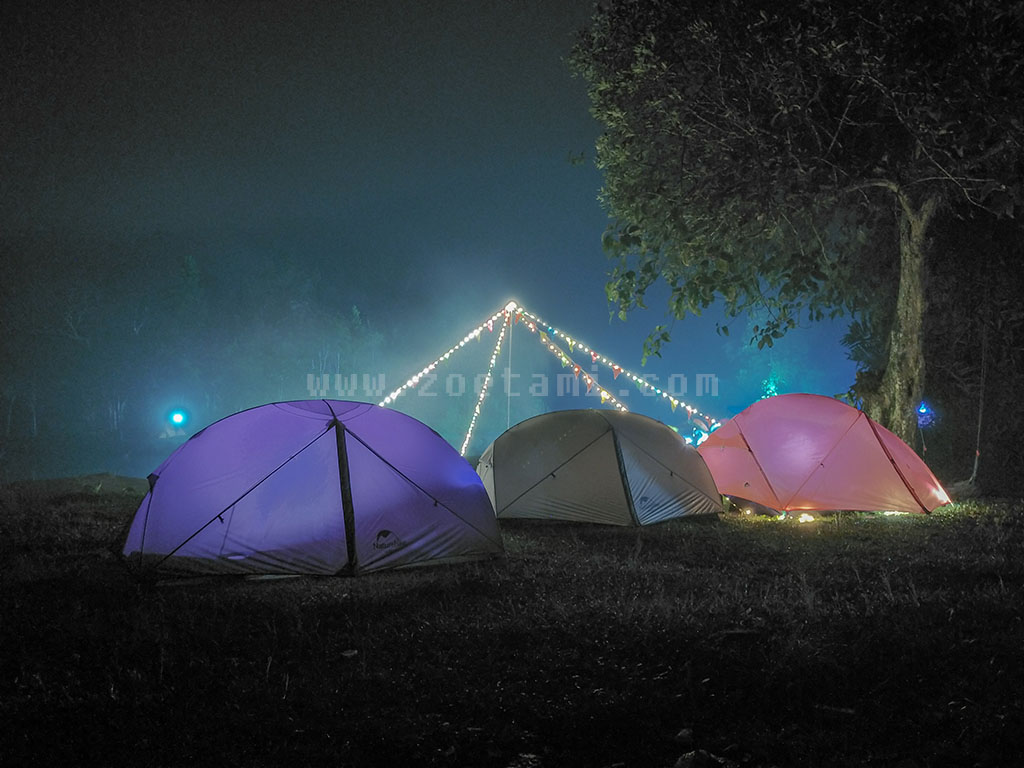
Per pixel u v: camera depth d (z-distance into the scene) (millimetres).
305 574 8055
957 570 8094
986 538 9883
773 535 10500
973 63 10805
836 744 4305
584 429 12023
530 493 11844
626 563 8625
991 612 6434
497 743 4320
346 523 8234
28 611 6477
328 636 5973
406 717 4566
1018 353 17859
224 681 5098
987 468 17625
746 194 12953
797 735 4418
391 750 4219
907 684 5027
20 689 4914
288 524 8164
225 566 8008
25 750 4160
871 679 5105
